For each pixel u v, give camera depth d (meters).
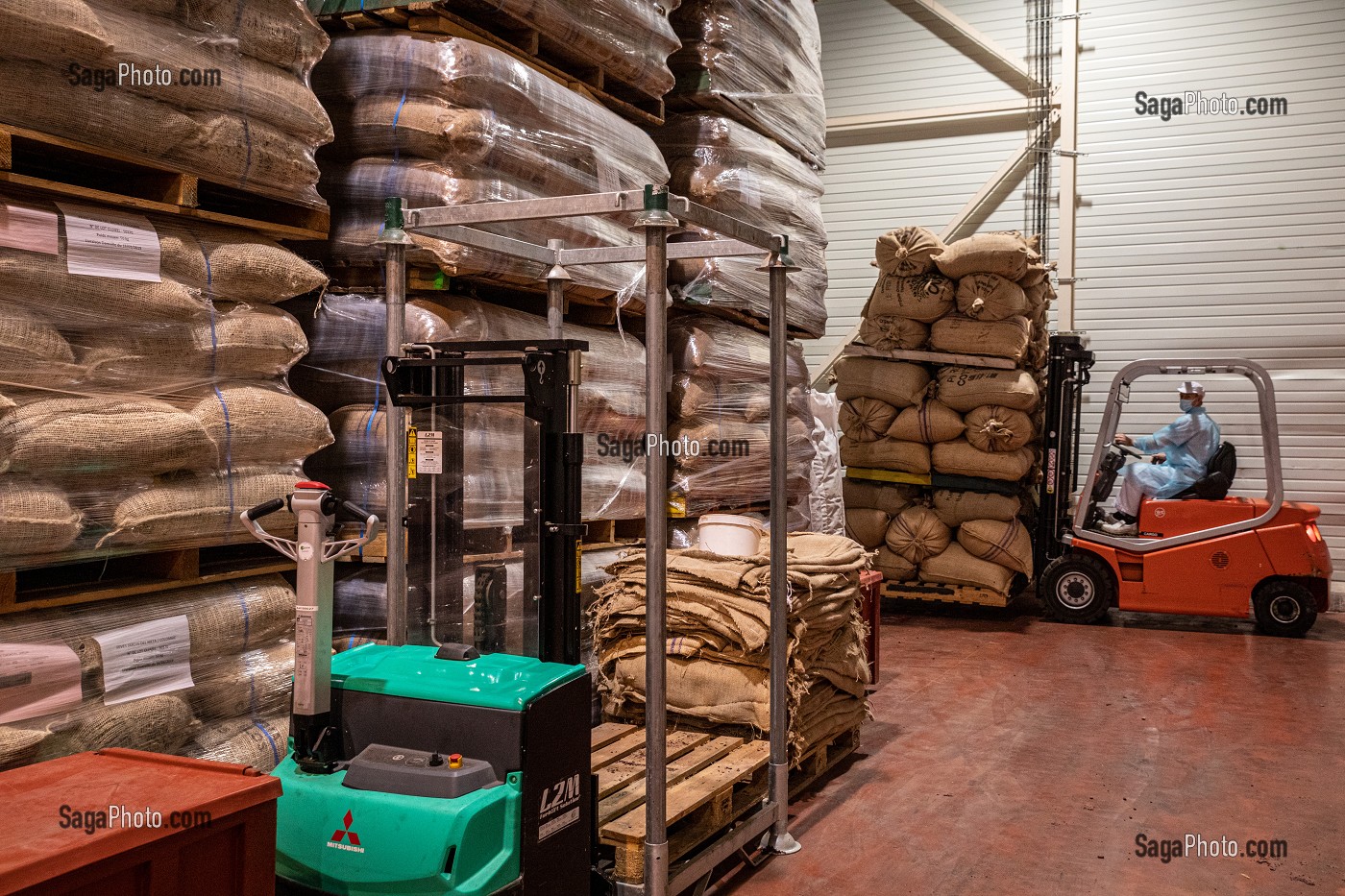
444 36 3.93
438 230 3.39
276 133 3.39
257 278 3.33
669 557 4.20
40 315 2.73
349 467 3.97
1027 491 9.12
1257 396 9.84
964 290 8.13
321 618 2.64
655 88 5.13
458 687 2.64
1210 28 10.00
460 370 3.34
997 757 5.03
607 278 4.63
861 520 9.02
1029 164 10.58
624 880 3.09
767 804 3.83
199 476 3.17
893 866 3.73
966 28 10.70
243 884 2.17
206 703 3.19
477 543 3.92
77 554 2.80
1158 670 6.95
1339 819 4.25
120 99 2.88
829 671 4.46
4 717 2.57
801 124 6.52
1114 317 10.33
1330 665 7.16
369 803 2.46
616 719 4.30
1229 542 8.17
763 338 6.12
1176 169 10.12
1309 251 9.72
